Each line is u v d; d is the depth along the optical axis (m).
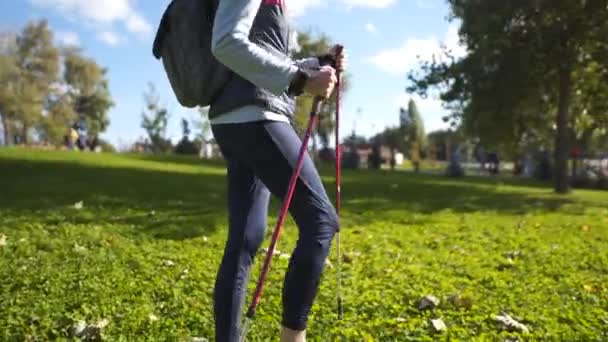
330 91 2.74
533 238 8.84
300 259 2.76
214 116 2.92
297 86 2.71
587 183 32.81
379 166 46.22
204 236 7.89
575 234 9.45
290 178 2.81
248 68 2.66
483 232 9.49
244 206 3.04
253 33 2.84
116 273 5.48
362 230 9.20
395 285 5.34
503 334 3.99
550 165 37.16
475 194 17.70
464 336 3.97
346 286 5.23
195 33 2.87
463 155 73.12
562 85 22.27
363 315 4.38
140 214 9.79
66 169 18.41
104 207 10.48
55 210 9.74
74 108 74.06
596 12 20.39
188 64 2.89
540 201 16.19
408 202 14.07
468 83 22.92
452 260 6.79
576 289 5.44
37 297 4.64
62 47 70.94
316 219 2.79
